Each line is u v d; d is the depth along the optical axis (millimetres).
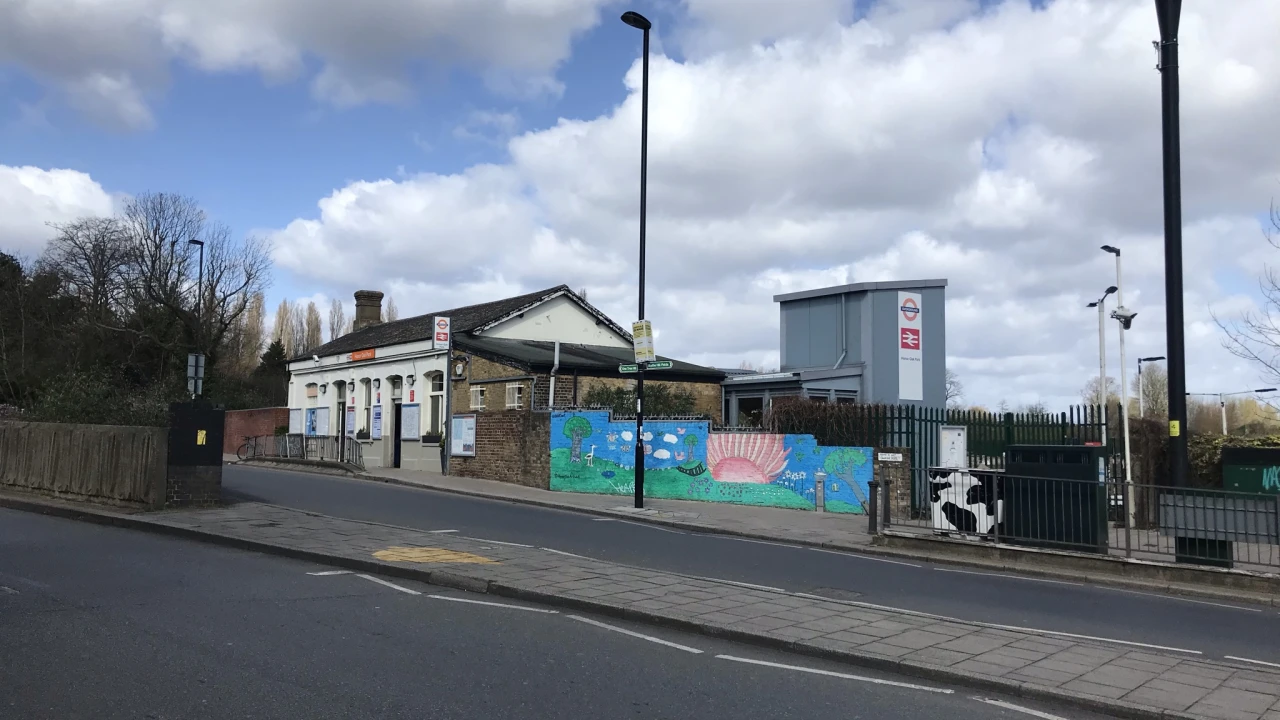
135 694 5645
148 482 15234
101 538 12859
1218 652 7895
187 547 12203
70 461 17016
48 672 6082
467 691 5930
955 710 5953
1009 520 13438
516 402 27562
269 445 36938
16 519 14844
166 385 26125
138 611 8016
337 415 37844
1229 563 11625
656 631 8023
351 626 7695
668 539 14883
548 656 6953
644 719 5516
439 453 29406
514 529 15203
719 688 6277
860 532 16172
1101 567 12195
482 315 33156
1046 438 19031
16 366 45625
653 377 29672
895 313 27422
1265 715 5730
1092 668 6816
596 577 10109
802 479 20078
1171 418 13016
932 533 14266
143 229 49500
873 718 5707
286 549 11570
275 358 68562
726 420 29484
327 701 5598
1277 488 12617
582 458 23547
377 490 22531
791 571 11805
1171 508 12055
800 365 29281
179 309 48625
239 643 6965
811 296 29000
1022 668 6762
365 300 45031
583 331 34312
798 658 7223
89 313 48812
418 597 9117
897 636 7695
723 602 8953
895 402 27109
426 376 31562
